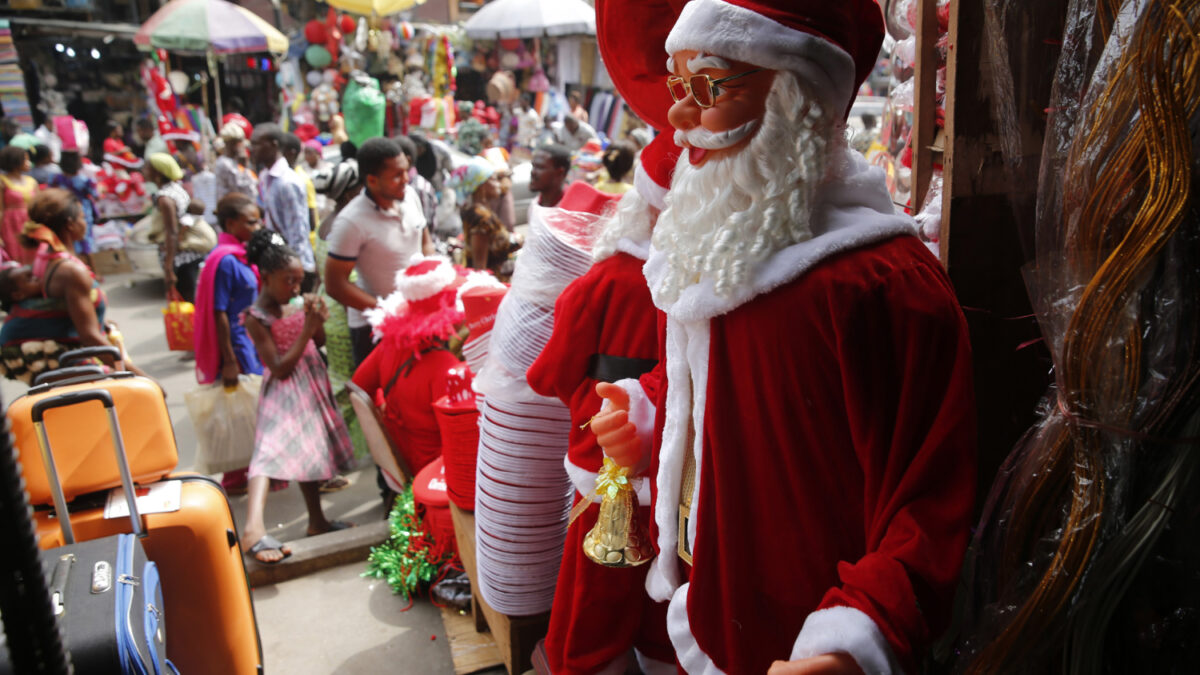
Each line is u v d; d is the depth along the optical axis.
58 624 0.75
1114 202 1.17
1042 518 1.33
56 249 3.79
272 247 3.56
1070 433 1.24
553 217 2.14
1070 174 1.24
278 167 5.59
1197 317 1.14
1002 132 1.58
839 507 1.31
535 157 4.59
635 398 1.60
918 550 1.14
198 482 2.42
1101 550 1.22
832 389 1.26
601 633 1.92
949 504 1.18
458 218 6.68
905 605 1.10
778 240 1.26
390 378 3.38
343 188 4.62
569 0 11.16
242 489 4.20
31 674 0.74
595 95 13.06
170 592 2.28
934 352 1.21
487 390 2.22
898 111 2.28
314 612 3.14
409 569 3.20
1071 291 1.24
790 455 1.30
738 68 1.24
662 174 1.65
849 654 1.08
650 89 1.79
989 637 1.36
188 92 11.83
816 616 1.16
